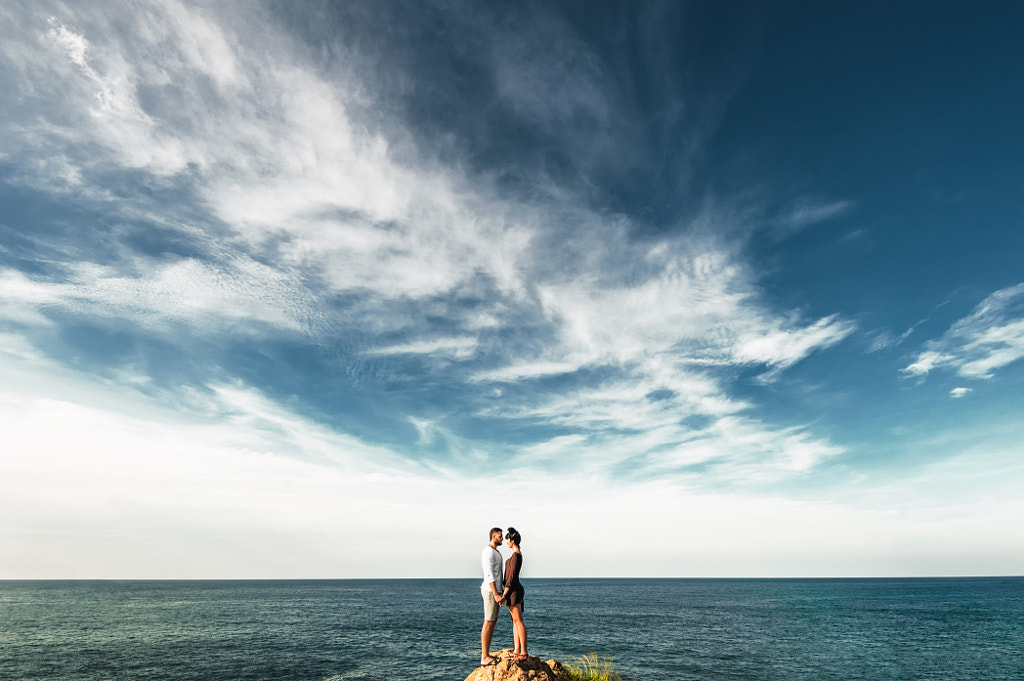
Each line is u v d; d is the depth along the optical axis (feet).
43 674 108.06
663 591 548.31
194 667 114.52
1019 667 112.06
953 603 331.36
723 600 373.40
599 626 189.88
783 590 565.94
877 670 108.06
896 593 479.82
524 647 33.19
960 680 99.45
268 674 106.83
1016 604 317.63
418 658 124.98
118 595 453.99
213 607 305.12
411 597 433.07
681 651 130.31
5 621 215.92
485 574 33.12
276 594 481.87
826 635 164.45
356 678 102.68
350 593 512.22
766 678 99.50
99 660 123.65
